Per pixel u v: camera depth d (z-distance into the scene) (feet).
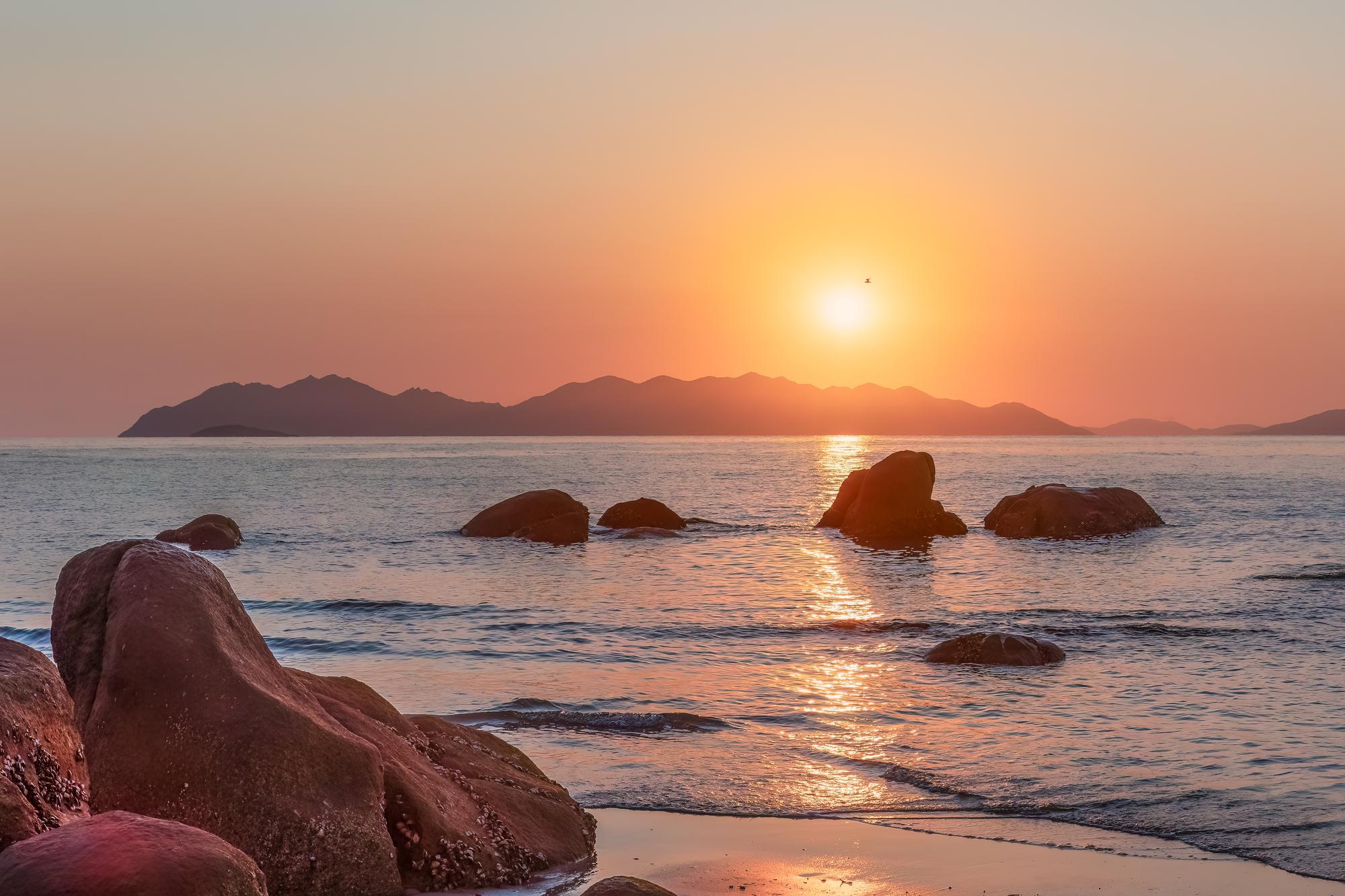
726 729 58.65
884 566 141.08
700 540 176.24
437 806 35.04
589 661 79.10
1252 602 106.83
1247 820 43.34
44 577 134.31
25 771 25.88
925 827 42.91
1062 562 143.74
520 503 183.73
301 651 83.46
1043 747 54.54
